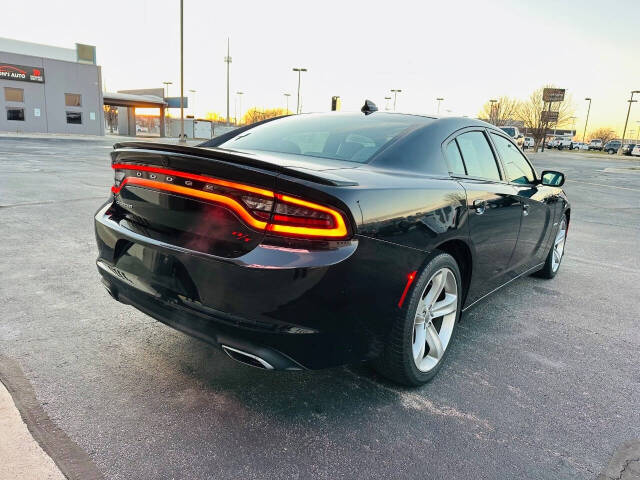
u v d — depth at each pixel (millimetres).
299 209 1882
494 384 2648
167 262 2145
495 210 3010
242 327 1932
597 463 2023
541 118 59969
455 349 3080
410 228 2227
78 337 2914
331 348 2033
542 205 3877
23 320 3111
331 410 2305
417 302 2334
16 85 36656
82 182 10195
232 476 1829
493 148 3408
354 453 2004
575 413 2400
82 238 5305
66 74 39438
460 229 2607
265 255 1883
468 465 1971
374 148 2662
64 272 4109
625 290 4559
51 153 19031
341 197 1918
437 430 2193
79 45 40062
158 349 2811
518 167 3797
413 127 2877
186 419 2166
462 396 2504
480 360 2939
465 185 2762
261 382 2516
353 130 2924
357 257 1957
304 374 2627
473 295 3049
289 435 2096
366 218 1991
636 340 3363
